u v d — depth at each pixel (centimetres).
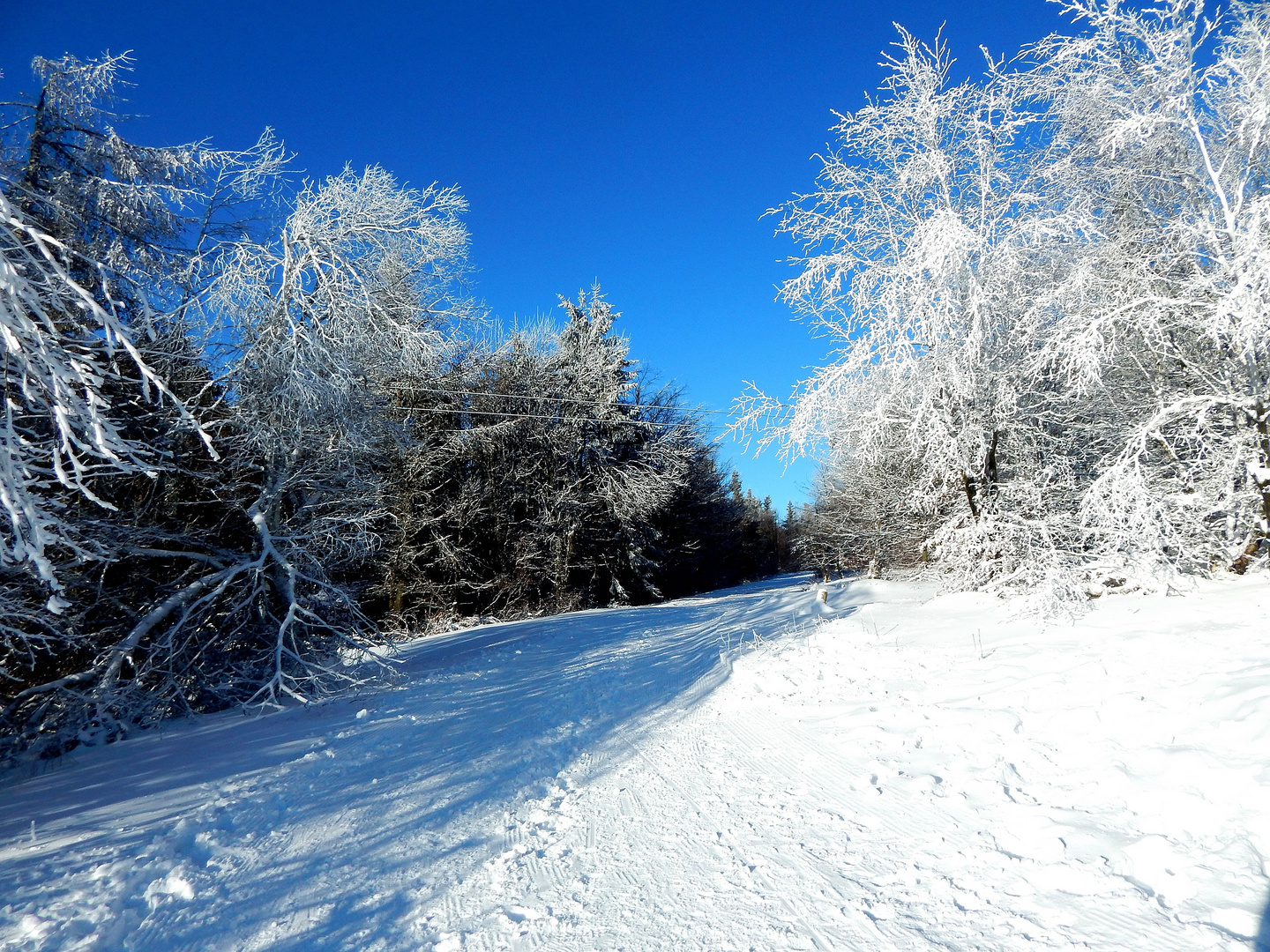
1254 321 751
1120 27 927
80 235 938
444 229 1290
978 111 1142
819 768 518
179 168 1073
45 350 381
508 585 2456
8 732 738
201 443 1012
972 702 585
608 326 3180
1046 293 1039
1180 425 932
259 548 1039
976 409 1171
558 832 452
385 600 2225
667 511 3312
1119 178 1008
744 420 1237
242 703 916
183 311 1018
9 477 364
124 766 651
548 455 2731
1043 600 895
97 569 882
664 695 851
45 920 346
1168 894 301
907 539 1923
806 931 310
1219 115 904
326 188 1134
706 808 470
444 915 352
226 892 378
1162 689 498
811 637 1041
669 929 323
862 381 1204
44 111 963
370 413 1180
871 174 1213
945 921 305
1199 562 934
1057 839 354
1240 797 350
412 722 767
